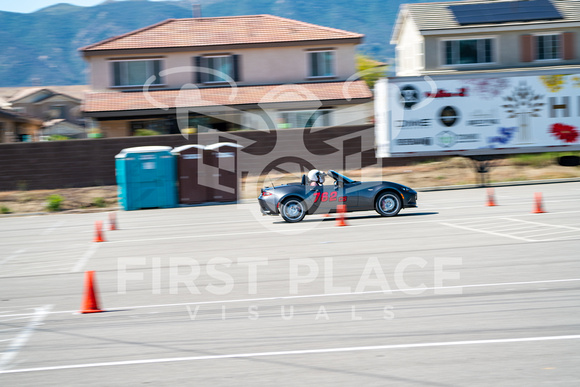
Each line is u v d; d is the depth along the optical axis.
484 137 36.25
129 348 9.66
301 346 9.33
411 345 9.13
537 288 12.30
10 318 12.07
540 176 39.00
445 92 35.84
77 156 41.28
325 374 8.09
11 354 9.66
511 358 8.40
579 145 36.53
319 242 19.45
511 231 19.70
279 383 7.83
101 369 8.72
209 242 20.83
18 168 40.81
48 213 36.06
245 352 9.16
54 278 16.14
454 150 36.31
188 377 8.20
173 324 10.97
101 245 21.62
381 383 7.70
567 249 16.23
